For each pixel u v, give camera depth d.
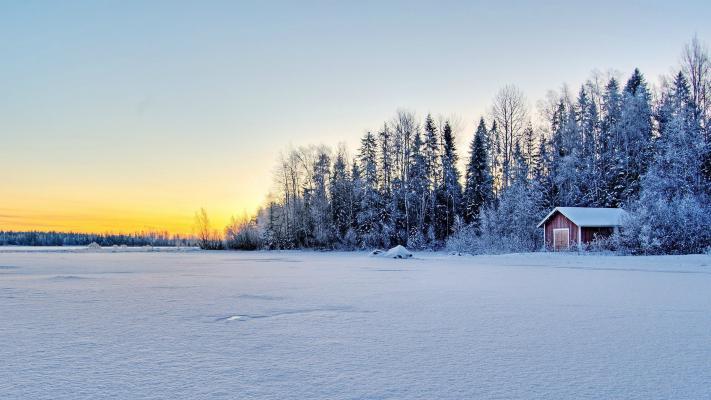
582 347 5.94
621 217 32.00
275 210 63.62
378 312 8.83
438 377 4.66
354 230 58.28
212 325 7.53
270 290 12.85
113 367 5.06
